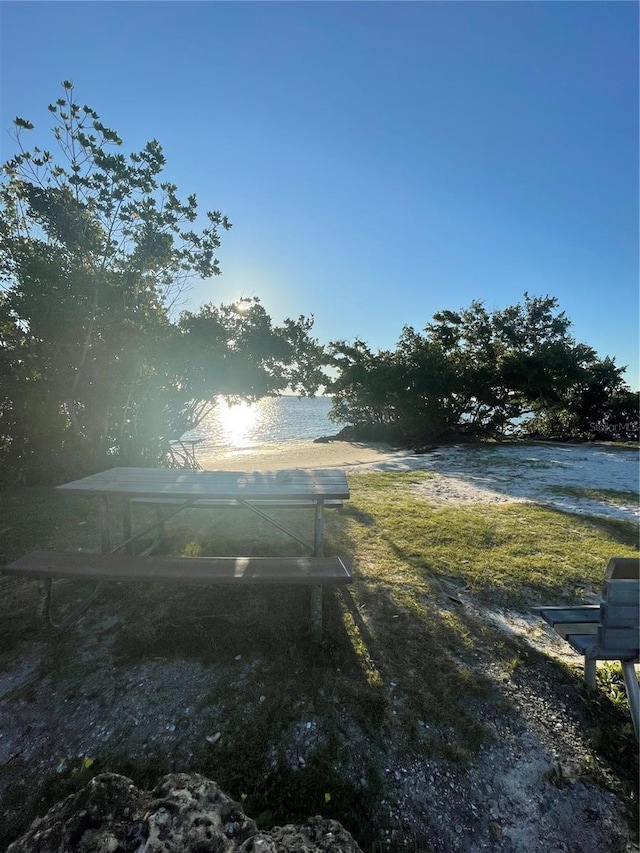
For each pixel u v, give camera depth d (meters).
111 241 8.16
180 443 10.27
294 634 2.98
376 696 2.48
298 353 10.55
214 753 2.16
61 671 2.70
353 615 3.26
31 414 7.50
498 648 2.93
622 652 2.29
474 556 4.42
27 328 7.66
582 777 2.07
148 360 8.86
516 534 5.06
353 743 2.21
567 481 8.46
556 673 2.71
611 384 20.12
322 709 2.39
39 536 4.96
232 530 5.06
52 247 8.00
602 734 2.28
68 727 2.33
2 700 2.51
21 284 7.50
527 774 2.08
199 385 9.63
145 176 8.02
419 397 17.41
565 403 19.31
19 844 1.54
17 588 3.73
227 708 2.40
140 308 8.73
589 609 2.77
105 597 3.45
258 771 2.08
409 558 4.33
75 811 1.62
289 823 1.87
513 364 16.95
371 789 2.01
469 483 8.17
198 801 1.66
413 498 6.83
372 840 1.83
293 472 4.30
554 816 1.92
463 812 1.93
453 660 2.79
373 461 11.84
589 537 5.04
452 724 2.32
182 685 2.57
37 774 2.10
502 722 2.35
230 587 3.50
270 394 10.41
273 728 2.28
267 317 10.30
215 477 4.06
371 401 18.31
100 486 3.64
